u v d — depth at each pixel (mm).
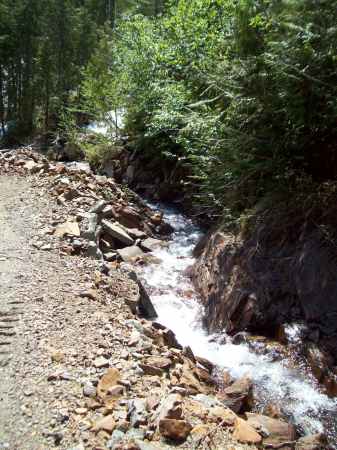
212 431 3240
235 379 4977
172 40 11586
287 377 4992
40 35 33781
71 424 3205
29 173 10609
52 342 4316
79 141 19625
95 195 9859
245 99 6078
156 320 6473
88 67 20281
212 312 6520
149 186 14383
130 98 15281
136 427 3148
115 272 6816
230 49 7434
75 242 7062
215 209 8391
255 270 6129
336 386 4664
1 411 3367
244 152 6430
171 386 3838
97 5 46625
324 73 5168
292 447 3488
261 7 5957
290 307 5578
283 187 6117
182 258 9102
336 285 5156
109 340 4461
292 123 5797
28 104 31203
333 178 6074
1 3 32969
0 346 4230
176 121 9242
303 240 5762
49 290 5461
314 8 4996
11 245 6746
